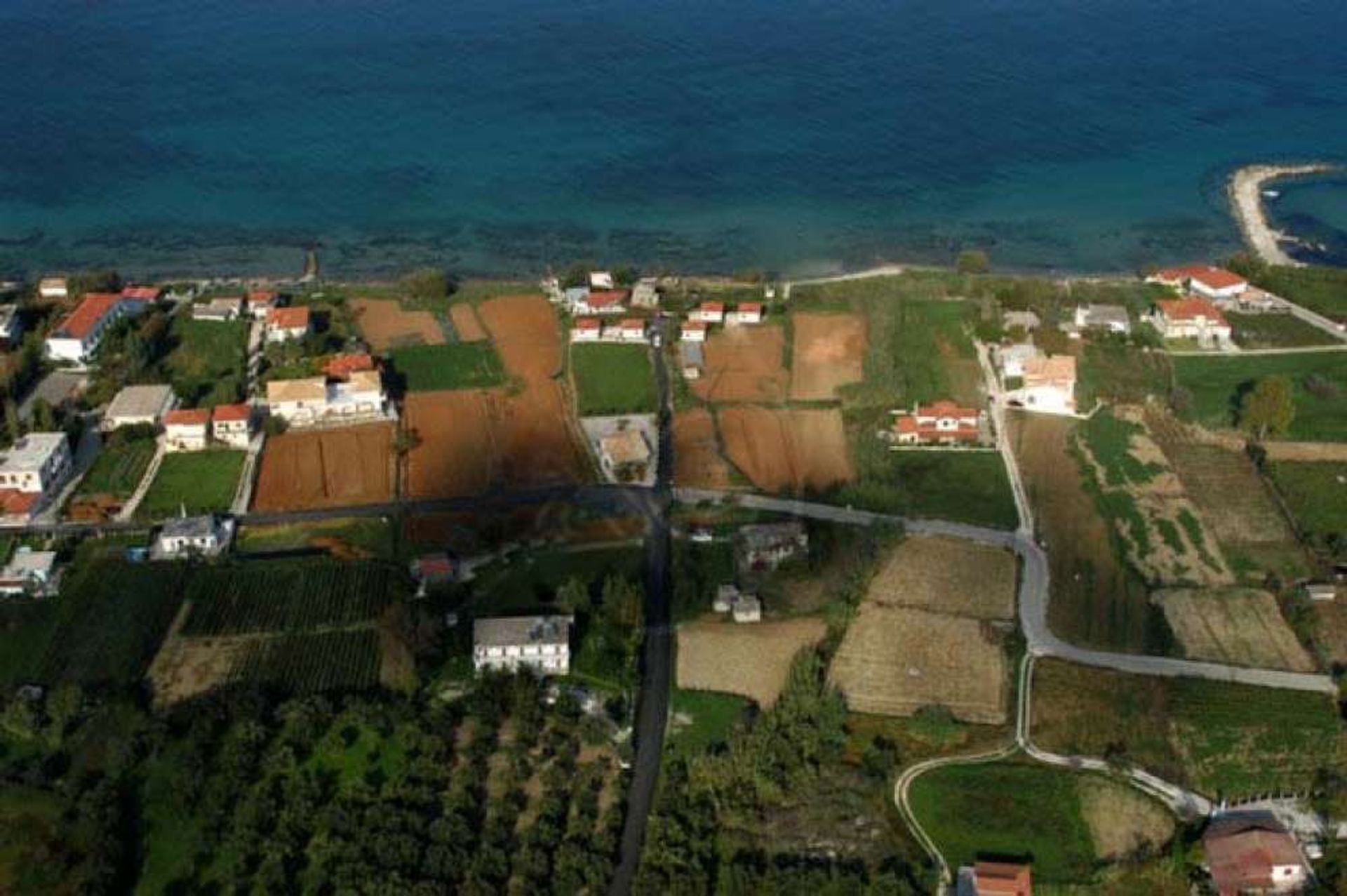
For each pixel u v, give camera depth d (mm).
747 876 148875
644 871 150625
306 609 197375
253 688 177625
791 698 173625
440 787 163875
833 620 191250
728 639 189875
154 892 150875
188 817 160750
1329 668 183625
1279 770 165625
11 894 151250
